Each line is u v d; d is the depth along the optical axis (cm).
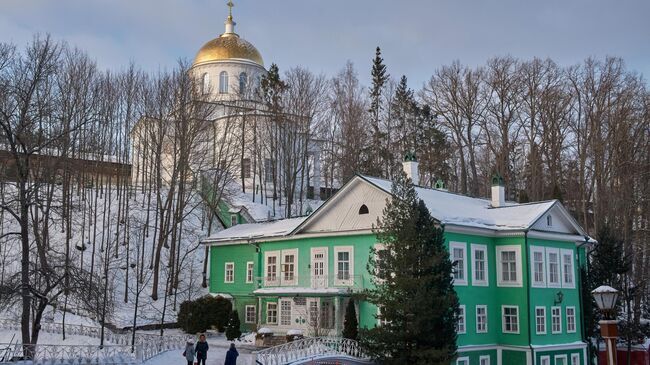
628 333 4406
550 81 6731
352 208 3906
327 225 4009
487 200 4678
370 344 3123
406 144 7044
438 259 3052
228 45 8169
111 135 6731
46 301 3212
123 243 5816
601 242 4628
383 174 6788
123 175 6769
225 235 4800
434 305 3003
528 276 3725
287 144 6875
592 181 6278
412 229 3088
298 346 3262
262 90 7331
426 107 7188
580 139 6512
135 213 6431
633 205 6131
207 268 5656
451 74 7156
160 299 5212
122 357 3178
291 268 4191
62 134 3728
